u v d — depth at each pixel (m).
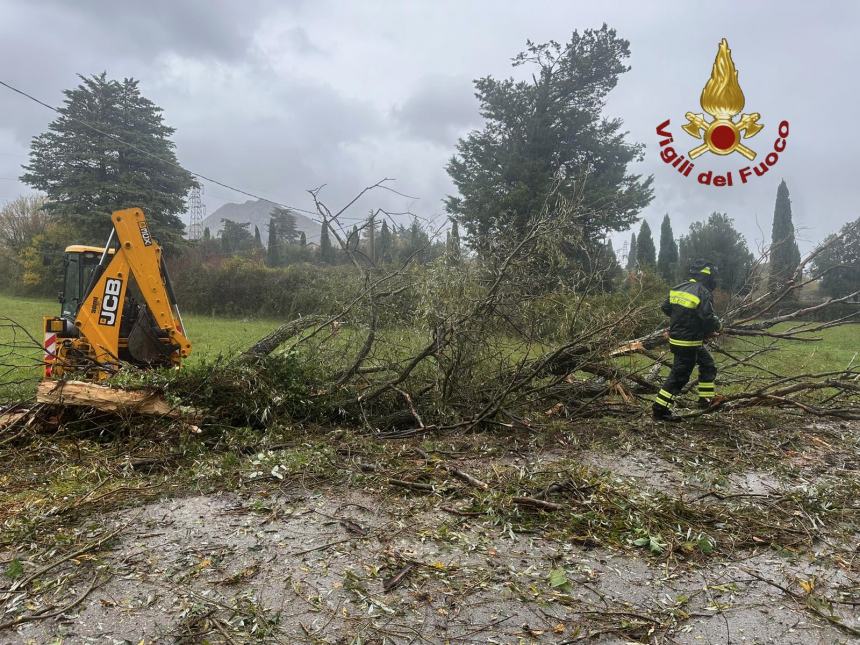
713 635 2.41
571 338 6.17
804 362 9.75
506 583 2.77
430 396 6.19
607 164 19.41
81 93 31.98
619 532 3.33
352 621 2.46
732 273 15.97
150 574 2.81
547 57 18.94
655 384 6.50
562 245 6.35
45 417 5.14
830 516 3.64
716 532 3.38
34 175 32.56
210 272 25.23
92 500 3.65
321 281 7.96
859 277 19.64
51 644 2.28
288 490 3.91
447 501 3.76
